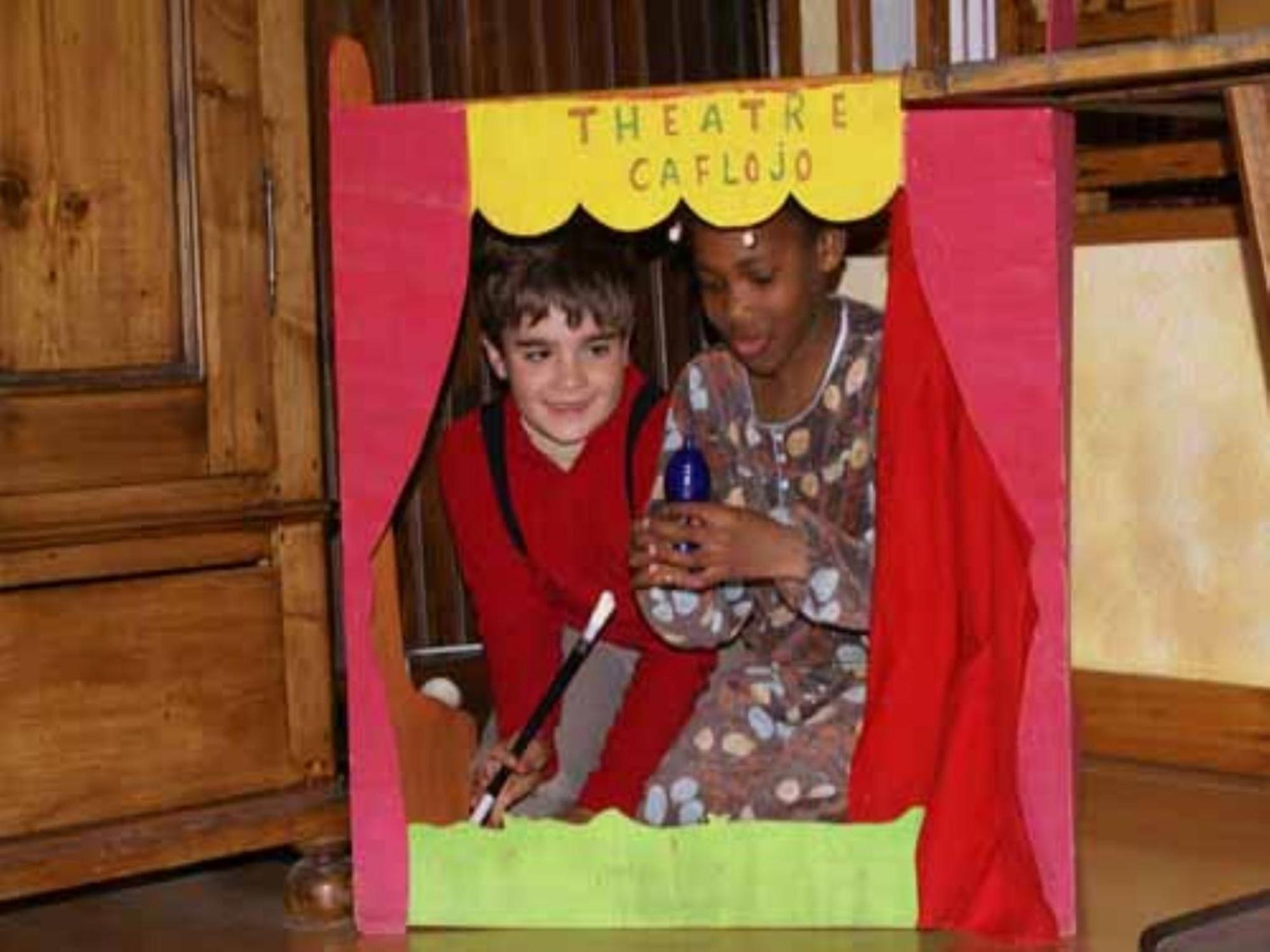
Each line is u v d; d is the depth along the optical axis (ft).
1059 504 6.51
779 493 7.80
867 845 6.86
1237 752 9.34
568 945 6.86
